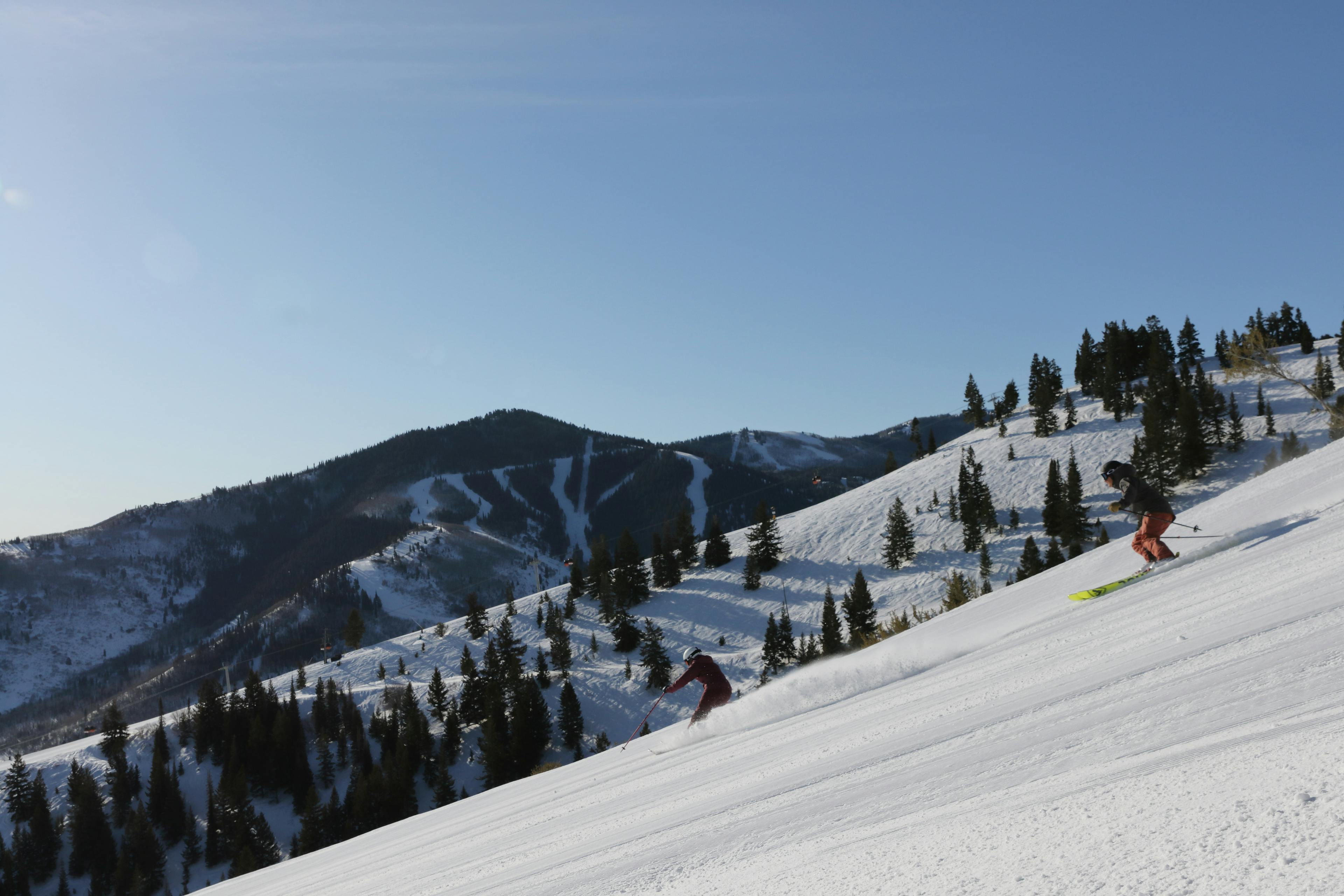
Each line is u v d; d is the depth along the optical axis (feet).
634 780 22.98
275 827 272.31
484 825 26.40
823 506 446.60
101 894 250.57
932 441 507.71
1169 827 5.08
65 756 319.68
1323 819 4.30
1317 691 7.00
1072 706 10.36
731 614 342.23
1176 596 19.01
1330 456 40.73
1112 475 31.89
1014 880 5.14
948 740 11.13
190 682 631.15
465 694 291.99
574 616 364.79
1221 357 474.90
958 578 172.24
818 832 8.75
